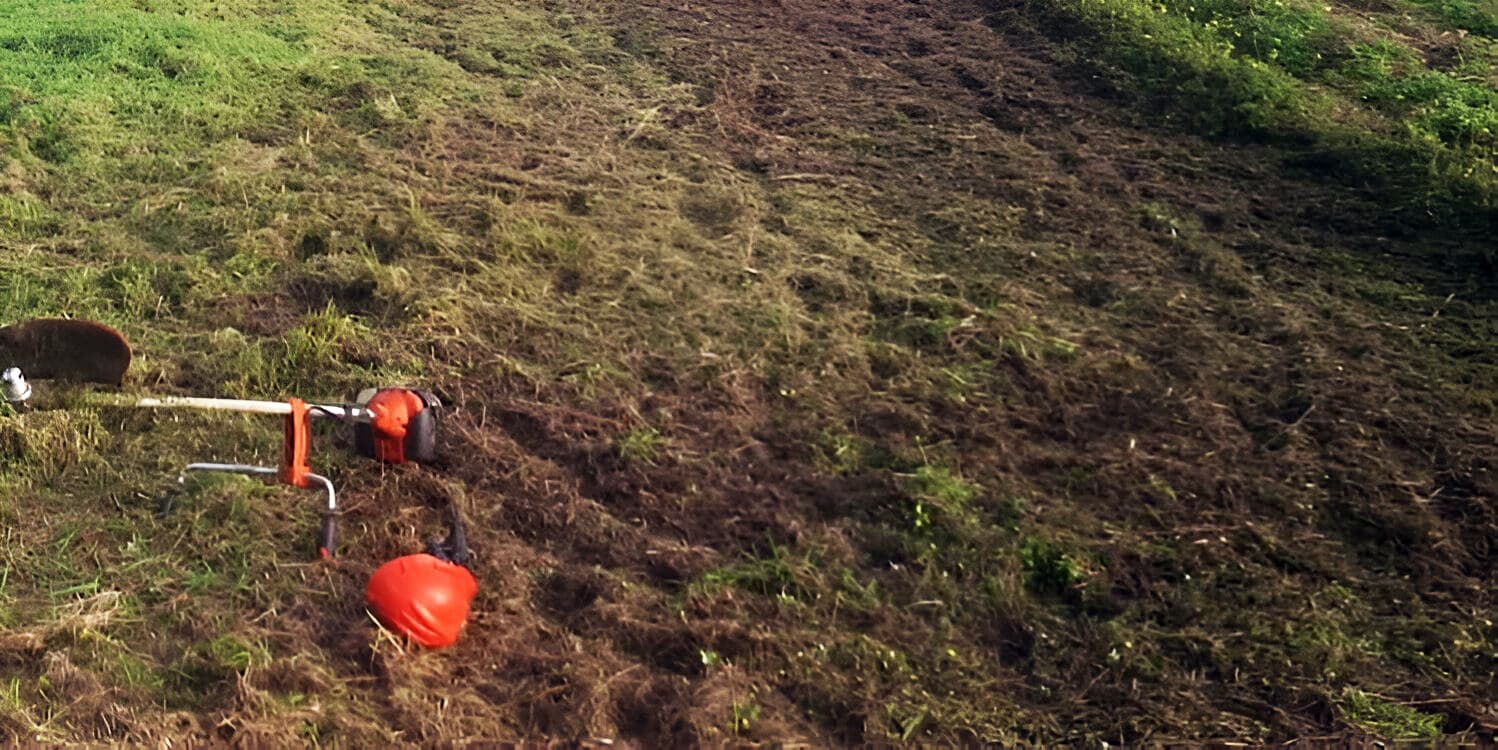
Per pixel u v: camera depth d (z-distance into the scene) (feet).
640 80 27.43
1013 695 12.92
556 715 12.44
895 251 20.84
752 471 15.90
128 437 16.17
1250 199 22.30
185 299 19.17
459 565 13.71
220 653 12.89
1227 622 13.74
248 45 28.19
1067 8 29.25
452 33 29.94
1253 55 27.45
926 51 29.04
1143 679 13.07
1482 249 20.39
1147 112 25.44
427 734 12.08
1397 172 22.44
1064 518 15.15
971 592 14.12
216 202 21.75
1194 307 19.27
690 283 19.63
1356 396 17.16
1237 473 15.87
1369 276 20.11
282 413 14.92
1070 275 20.13
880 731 12.41
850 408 16.96
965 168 23.58
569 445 16.22
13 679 12.66
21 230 20.72
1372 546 14.90
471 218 21.33
